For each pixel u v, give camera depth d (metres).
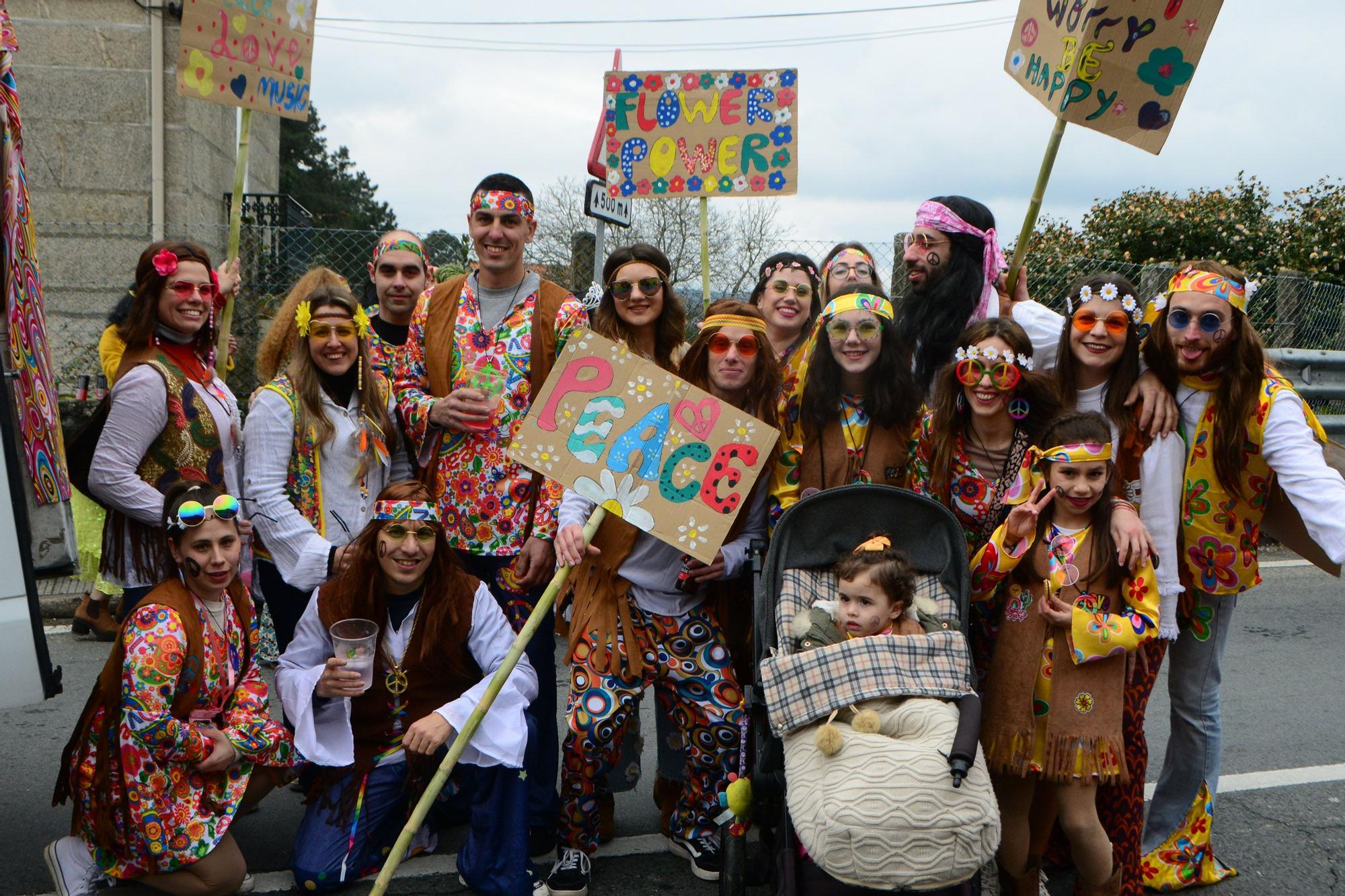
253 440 3.82
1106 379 3.57
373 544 3.63
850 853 2.65
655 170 4.66
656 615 3.57
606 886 3.64
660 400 3.50
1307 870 3.72
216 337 4.23
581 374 3.54
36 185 9.08
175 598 3.32
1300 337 9.48
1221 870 3.66
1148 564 3.18
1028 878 3.36
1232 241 11.31
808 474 3.64
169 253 3.71
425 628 3.65
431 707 3.71
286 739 3.46
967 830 2.65
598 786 3.79
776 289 4.66
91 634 6.25
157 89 9.13
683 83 4.62
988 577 3.22
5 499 3.06
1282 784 4.40
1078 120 3.79
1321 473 3.23
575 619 3.60
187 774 3.29
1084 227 11.90
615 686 3.49
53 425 3.41
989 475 3.47
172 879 3.29
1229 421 3.37
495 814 3.44
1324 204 11.70
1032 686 3.18
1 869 3.59
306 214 11.46
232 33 4.18
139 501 3.62
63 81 9.03
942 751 2.73
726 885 3.29
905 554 3.26
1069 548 3.19
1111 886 3.28
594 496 3.46
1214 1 3.66
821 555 3.29
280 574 3.79
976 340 3.37
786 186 4.61
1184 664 3.62
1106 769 3.11
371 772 3.63
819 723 2.91
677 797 4.03
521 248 4.02
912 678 2.89
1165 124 3.77
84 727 3.29
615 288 3.89
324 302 3.80
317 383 3.85
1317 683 5.63
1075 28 3.75
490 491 3.88
